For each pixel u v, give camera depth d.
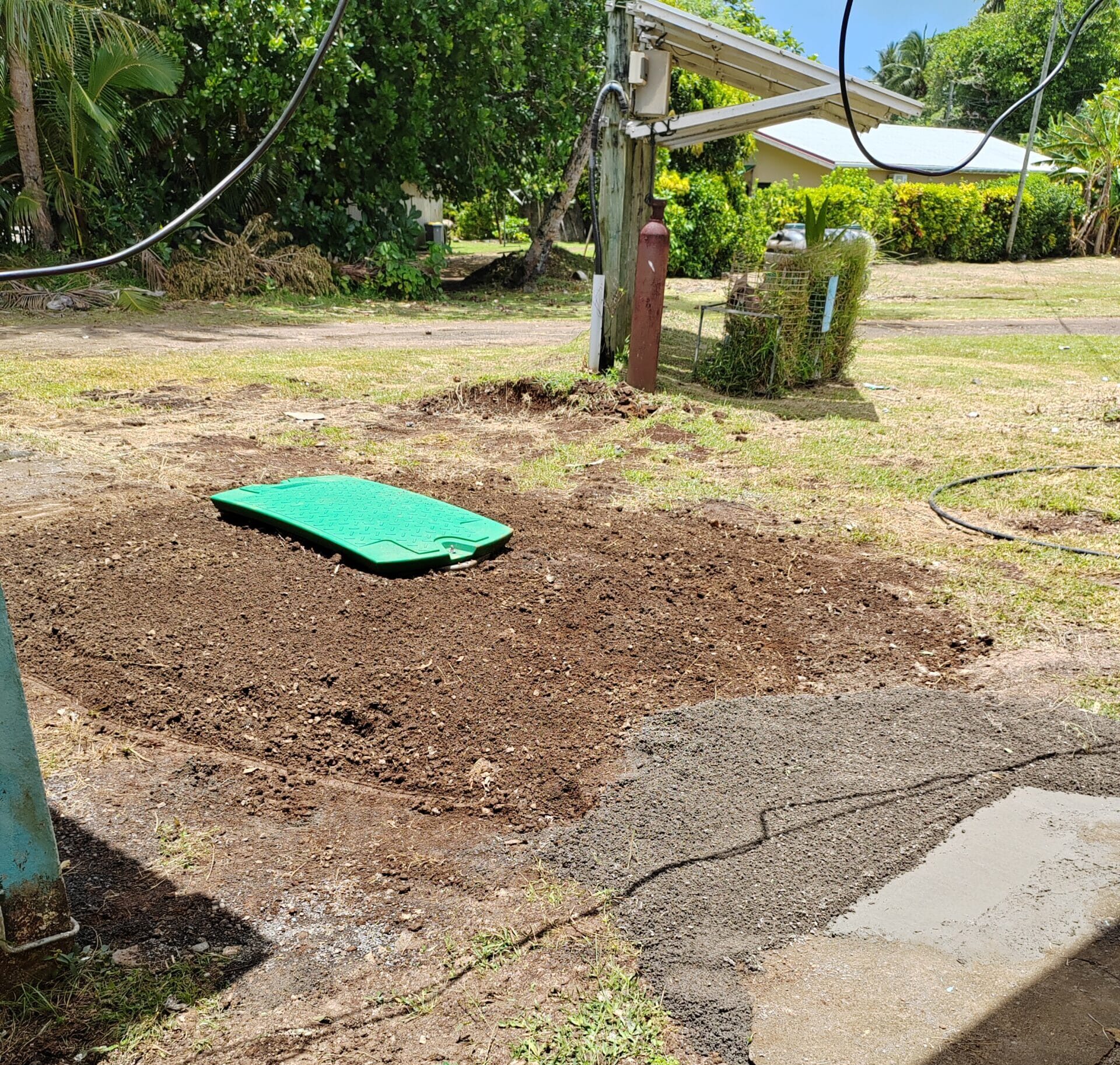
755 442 6.79
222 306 13.49
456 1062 1.81
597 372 8.13
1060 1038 1.93
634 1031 1.89
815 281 8.63
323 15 14.07
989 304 17.30
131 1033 1.84
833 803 2.67
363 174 16.67
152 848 2.38
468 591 3.89
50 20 11.97
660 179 21.28
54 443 5.80
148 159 15.28
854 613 4.03
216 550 4.19
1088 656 3.69
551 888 2.29
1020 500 5.59
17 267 12.97
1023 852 2.51
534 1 16.28
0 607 1.77
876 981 2.06
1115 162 31.61
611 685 3.29
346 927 2.15
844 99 4.21
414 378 8.40
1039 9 45.28
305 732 2.93
